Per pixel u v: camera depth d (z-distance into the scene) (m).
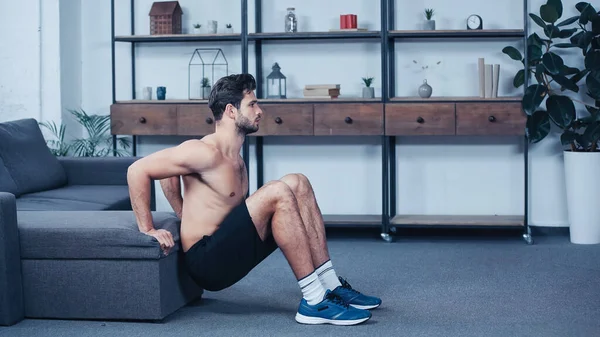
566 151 4.98
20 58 5.46
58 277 3.12
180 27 5.49
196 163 2.99
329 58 5.42
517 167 5.30
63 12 5.45
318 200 5.51
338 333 2.96
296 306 3.39
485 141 5.32
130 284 3.06
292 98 5.31
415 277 3.97
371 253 4.68
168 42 5.59
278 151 5.52
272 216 3.09
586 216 4.90
